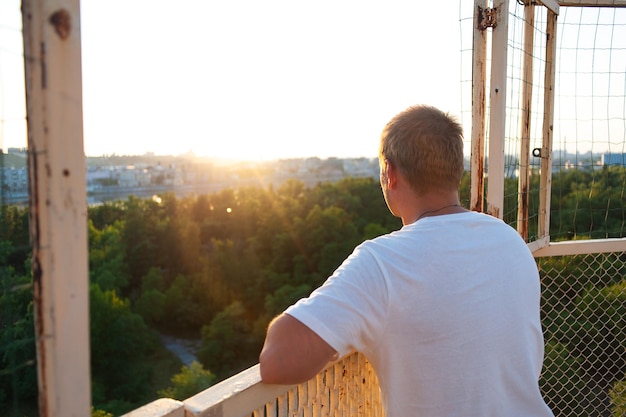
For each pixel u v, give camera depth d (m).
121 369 34.25
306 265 46.75
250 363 37.88
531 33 2.09
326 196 57.47
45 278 0.71
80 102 0.73
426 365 0.98
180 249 49.38
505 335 1.01
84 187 0.75
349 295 0.97
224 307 44.66
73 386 0.74
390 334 0.99
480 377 0.99
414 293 0.97
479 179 1.86
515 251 1.07
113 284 39.16
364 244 1.06
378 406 1.60
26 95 0.70
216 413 0.96
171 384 33.66
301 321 0.95
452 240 1.03
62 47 0.71
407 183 1.12
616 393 2.62
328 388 1.33
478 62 1.83
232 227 54.41
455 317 0.97
